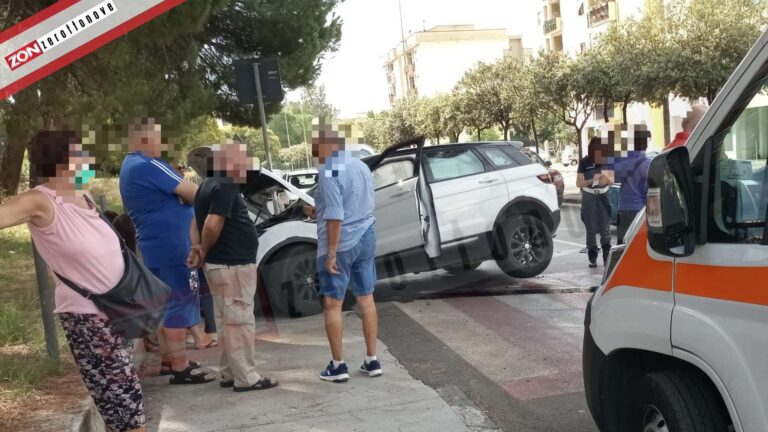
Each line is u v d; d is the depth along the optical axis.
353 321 6.29
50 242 2.88
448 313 6.39
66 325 3.02
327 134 4.51
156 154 3.97
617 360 2.96
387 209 6.25
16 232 8.74
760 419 2.19
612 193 6.81
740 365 2.25
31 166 2.87
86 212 2.96
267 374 4.93
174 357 4.77
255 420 4.16
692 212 2.43
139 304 3.04
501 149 7.31
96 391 3.09
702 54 16.69
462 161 6.93
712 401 2.52
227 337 4.58
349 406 4.33
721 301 2.34
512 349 5.34
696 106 5.09
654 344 2.64
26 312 5.83
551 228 7.25
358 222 4.66
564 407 4.16
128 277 3.01
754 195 2.32
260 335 5.61
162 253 4.25
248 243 4.50
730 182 2.40
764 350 2.17
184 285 4.41
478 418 4.07
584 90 19.45
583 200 7.13
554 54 20.52
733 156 2.41
